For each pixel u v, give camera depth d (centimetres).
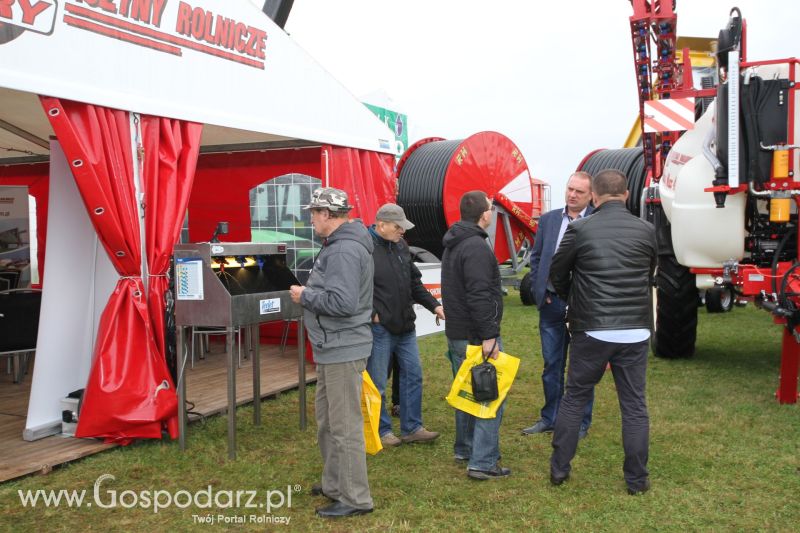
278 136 629
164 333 454
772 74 534
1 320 579
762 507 353
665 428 480
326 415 361
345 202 344
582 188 440
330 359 341
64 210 462
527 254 1352
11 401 560
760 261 545
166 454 436
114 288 481
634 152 1106
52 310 458
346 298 327
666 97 719
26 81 376
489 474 396
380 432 463
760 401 546
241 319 432
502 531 331
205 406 525
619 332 358
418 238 1231
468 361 388
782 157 505
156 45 459
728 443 449
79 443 444
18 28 376
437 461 430
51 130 627
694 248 570
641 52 725
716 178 538
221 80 513
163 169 469
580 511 351
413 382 464
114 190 432
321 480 390
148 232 454
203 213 767
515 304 1245
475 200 390
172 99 471
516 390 609
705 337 838
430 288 838
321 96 625
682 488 378
